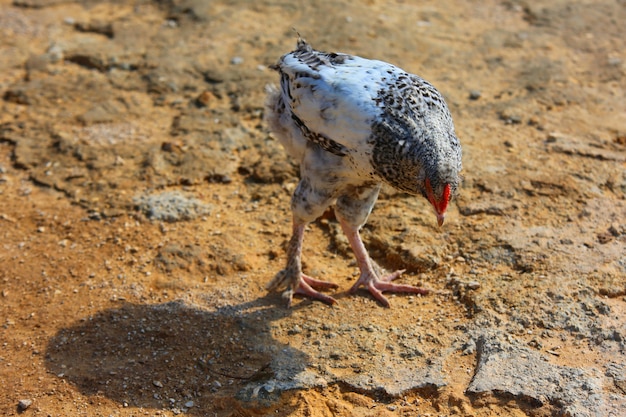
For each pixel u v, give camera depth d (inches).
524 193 101.7
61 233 100.8
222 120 110.6
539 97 112.5
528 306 93.0
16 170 106.3
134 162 106.5
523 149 106.2
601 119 109.7
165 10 127.1
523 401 87.9
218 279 97.1
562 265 95.6
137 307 95.0
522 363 89.6
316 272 97.7
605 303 92.8
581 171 103.6
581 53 119.3
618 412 86.8
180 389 90.0
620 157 105.0
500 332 91.5
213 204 103.0
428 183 88.4
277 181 104.8
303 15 125.3
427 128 88.6
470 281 95.2
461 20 125.6
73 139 108.7
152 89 114.6
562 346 90.6
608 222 99.0
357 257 95.7
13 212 102.5
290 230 100.8
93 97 113.7
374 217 100.8
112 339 92.9
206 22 124.1
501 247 97.3
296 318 93.9
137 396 89.7
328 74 90.2
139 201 102.8
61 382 90.4
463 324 92.7
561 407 87.3
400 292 95.6
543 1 128.7
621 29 123.0
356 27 122.5
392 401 88.8
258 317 94.0
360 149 89.1
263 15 125.6
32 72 117.2
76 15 126.8
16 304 95.4
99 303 95.3
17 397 89.6
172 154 107.0
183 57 118.6
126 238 100.0
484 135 107.9
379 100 88.8
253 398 88.9
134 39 121.6
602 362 89.6
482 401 88.0
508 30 123.5
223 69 116.8
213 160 106.5
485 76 115.7
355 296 95.6
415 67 116.5
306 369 90.4
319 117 89.8
